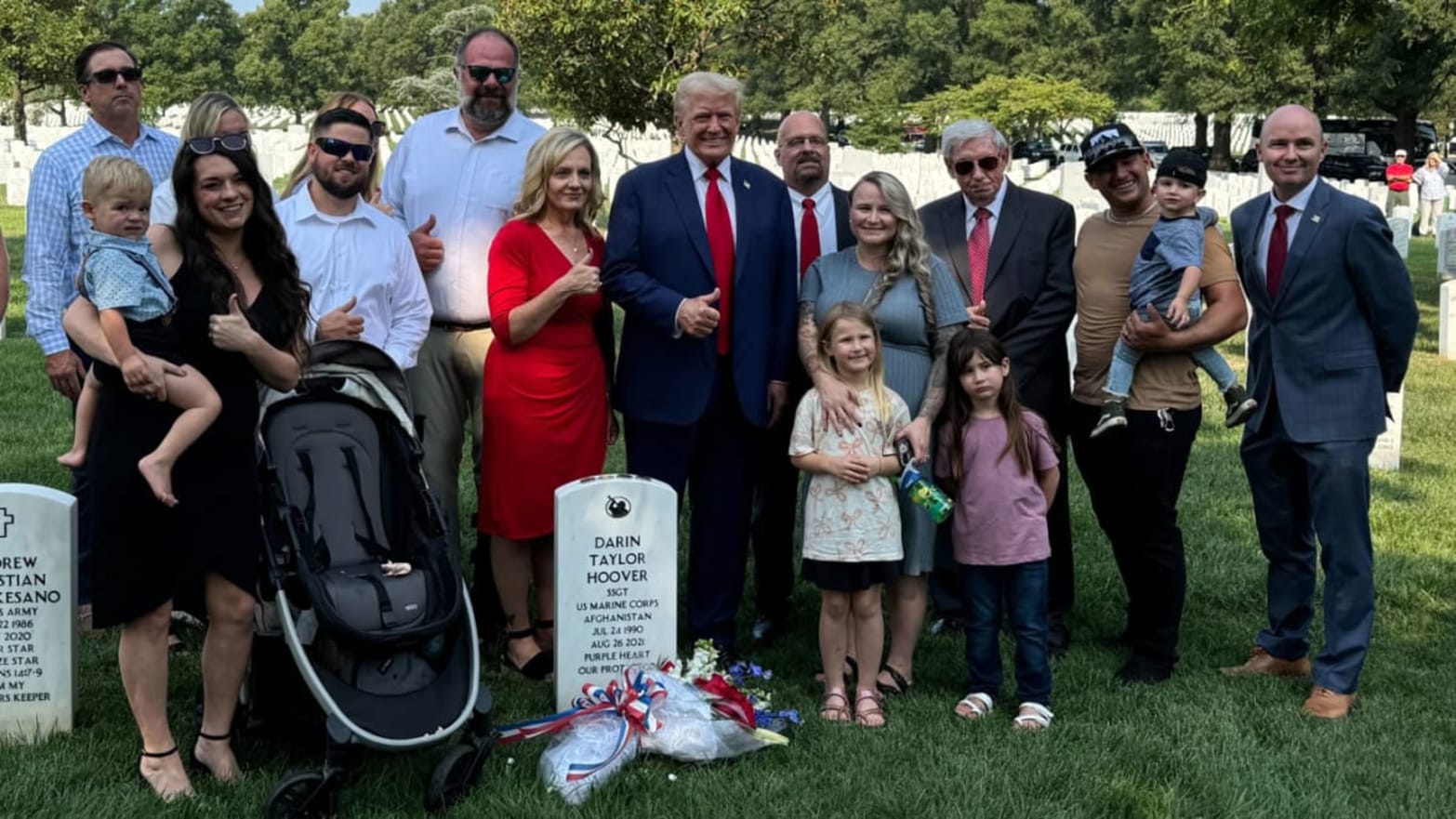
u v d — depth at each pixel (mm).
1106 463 5852
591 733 4777
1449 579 7113
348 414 4801
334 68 68500
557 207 5512
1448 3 32312
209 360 4328
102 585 4289
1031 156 40750
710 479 5746
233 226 4363
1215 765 4859
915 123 49750
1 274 5602
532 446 5539
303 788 4223
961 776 4707
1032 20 61375
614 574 5156
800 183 6172
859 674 5359
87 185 4129
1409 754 5055
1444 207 31688
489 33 5902
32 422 9312
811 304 5605
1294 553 5781
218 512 4344
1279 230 5430
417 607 4434
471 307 5957
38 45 33094
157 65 59625
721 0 19703
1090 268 5844
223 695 4539
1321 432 5355
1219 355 5691
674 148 21156
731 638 5848
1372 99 44531
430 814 4414
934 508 5055
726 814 4430
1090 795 4617
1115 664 5992
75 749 4824
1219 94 45094
